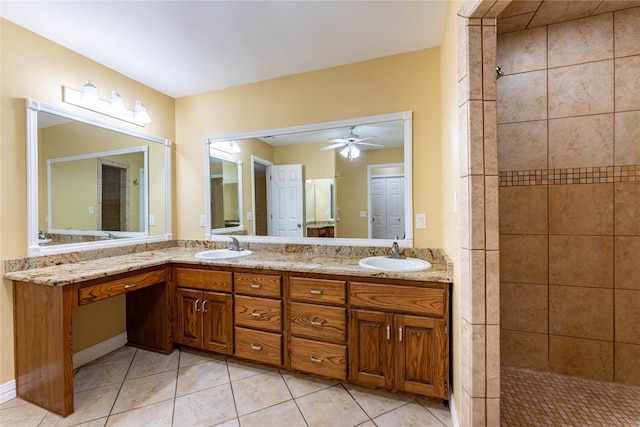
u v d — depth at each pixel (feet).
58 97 6.89
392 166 7.60
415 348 5.71
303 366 6.57
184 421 5.37
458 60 4.67
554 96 6.63
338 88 8.05
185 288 7.80
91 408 5.74
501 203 6.99
